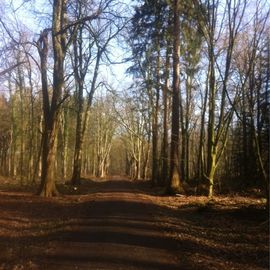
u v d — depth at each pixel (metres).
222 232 15.16
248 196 28.83
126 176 93.19
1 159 68.62
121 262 9.91
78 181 38.47
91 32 25.97
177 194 29.16
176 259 10.57
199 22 26.64
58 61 25.67
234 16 24.81
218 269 9.78
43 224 15.76
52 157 26.06
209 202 24.16
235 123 52.53
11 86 53.25
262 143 38.56
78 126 38.50
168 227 15.30
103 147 84.38
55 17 25.34
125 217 17.31
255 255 11.45
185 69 36.31
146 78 38.31
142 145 72.44
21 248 11.45
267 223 16.73
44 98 25.86
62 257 10.31
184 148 45.69
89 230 14.18
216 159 29.19
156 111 44.47
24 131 51.03
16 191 30.06
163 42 33.03
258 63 38.50
